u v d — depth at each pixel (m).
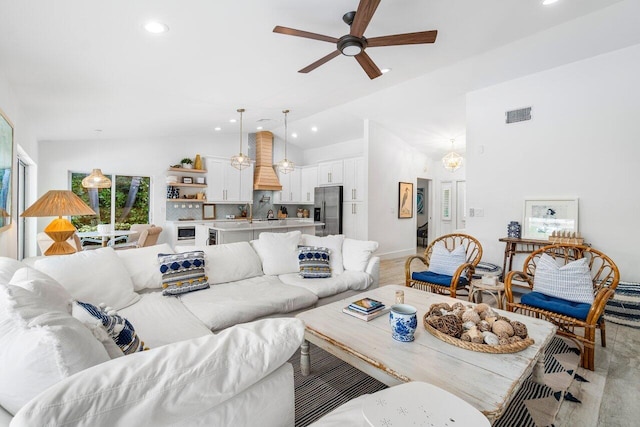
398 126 6.43
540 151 3.92
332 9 2.21
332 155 8.19
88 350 0.86
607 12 2.74
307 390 2.05
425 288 3.74
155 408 0.72
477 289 3.02
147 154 6.41
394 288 2.83
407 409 0.90
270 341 0.97
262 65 3.02
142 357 0.80
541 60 3.63
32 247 4.94
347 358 1.68
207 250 3.00
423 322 1.98
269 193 8.29
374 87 4.16
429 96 4.89
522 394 1.96
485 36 2.88
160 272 2.59
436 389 1.01
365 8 1.90
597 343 2.71
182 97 3.77
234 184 7.34
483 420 0.86
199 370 0.81
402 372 1.43
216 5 1.99
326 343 1.81
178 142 6.80
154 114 4.46
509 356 1.57
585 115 3.59
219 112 4.87
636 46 3.27
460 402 0.94
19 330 0.85
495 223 4.31
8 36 2.01
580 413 1.81
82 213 2.59
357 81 3.87
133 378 0.73
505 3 2.40
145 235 4.76
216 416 0.86
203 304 2.33
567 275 2.60
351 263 3.48
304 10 2.20
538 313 2.54
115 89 3.19
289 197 8.26
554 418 1.76
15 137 3.07
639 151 3.27
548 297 2.65
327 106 5.06
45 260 2.03
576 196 3.66
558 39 3.19
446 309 2.06
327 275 3.24
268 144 7.86
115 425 0.67
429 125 6.12
